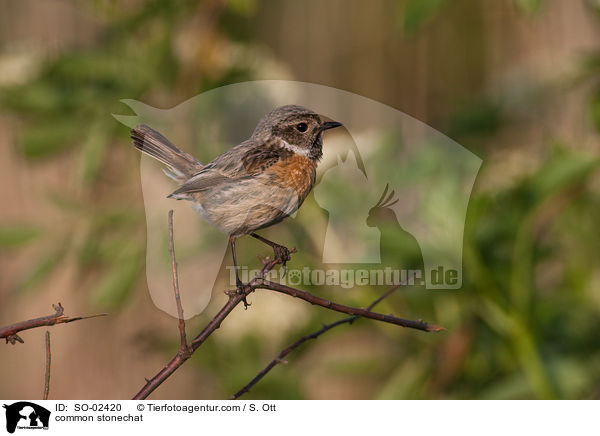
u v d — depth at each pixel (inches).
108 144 377.4
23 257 480.4
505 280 336.8
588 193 385.4
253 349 382.9
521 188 339.0
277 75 365.7
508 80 442.0
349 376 407.5
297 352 380.2
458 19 494.9
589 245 381.1
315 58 476.1
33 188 451.2
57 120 361.4
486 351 362.9
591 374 351.6
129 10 382.3
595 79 410.3
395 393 359.9
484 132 429.4
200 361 387.2
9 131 454.6
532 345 329.1
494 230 335.9
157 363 489.7
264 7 466.9
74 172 370.9
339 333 368.5
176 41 369.4
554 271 390.0
